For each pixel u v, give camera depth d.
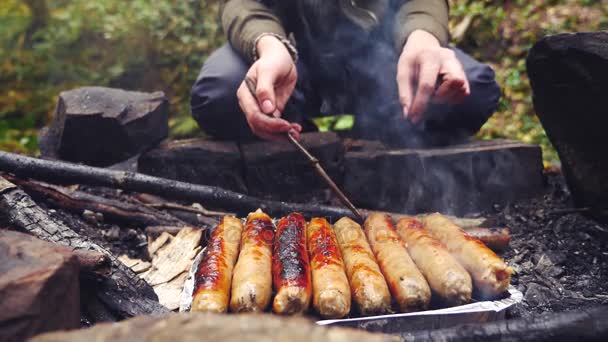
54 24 2.06
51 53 1.95
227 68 0.96
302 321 0.40
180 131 1.54
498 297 0.63
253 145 1.00
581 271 0.81
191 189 0.89
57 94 1.87
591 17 1.74
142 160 0.99
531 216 0.95
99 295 0.64
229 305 0.61
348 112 1.13
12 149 1.56
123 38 1.85
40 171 0.88
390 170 0.98
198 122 1.02
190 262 0.79
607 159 0.85
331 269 0.62
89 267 0.62
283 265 0.62
